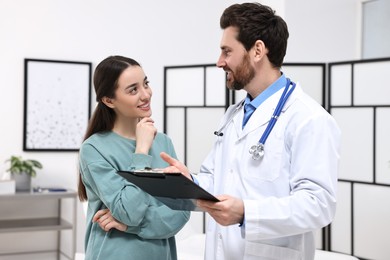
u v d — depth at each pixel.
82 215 4.34
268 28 1.52
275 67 1.58
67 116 4.24
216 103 3.71
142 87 1.61
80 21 4.24
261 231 1.39
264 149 1.52
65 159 4.26
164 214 1.59
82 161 1.61
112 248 1.56
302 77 3.37
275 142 1.51
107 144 1.61
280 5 4.03
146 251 1.58
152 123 1.64
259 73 1.56
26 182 3.94
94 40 4.28
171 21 4.48
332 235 3.41
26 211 4.21
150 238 1.58
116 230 1.58
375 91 3.12
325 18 4.09
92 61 4.28
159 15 4.45
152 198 1.60
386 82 3.06
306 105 1.51
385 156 3.09
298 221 1.38
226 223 1.39
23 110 4.12
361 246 3.24
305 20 4.04
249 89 1.60
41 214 4.25
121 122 1.66
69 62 4.21
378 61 3.09
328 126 1.47
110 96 1.60
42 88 4.16
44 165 4.20
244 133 1.58
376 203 3.15
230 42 1.53
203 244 3.20
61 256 4.27
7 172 3.96
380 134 3.11
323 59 4.10
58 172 4.24
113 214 1.52
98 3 4.29
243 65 1.53
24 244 4.20
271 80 1.58
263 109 1.57
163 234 1.59
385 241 3.11
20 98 4.12
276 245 1.52
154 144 1.70
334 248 3.40
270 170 1.50
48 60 4.15
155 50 4.45
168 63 4.48
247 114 1.62
